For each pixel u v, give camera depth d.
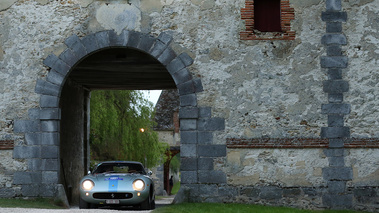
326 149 13.05
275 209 12.09
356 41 13.36
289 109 13.21
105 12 13.63
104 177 12.77
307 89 13.25
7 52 13.65
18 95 13.52
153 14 13.59
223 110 13.27
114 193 12.26
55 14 13.68
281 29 13.59
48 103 13.45
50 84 13.51
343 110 13.14
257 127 13.20
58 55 13.57
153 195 13.70
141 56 15.38
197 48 13.46
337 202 12.89
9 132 13.43
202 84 13.35
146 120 27.89
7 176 13.30
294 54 13.36
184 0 13.60
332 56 13.32
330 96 13.20
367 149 13.02
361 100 13.19
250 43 13.42
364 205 12.89
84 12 13.66
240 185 13.04
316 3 13.48
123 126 26.81
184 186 13.08
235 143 13.12
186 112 13.28
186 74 13.40
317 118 13.16
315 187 12.95
